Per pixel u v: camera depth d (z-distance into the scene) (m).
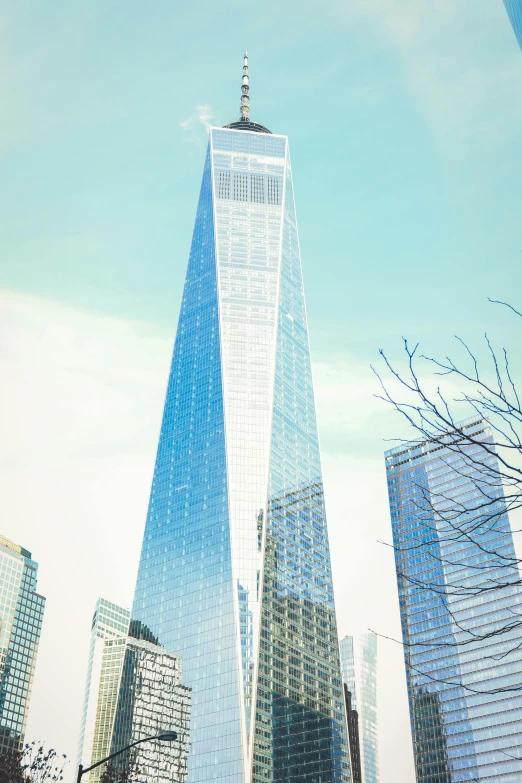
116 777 136.00
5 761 88.75
